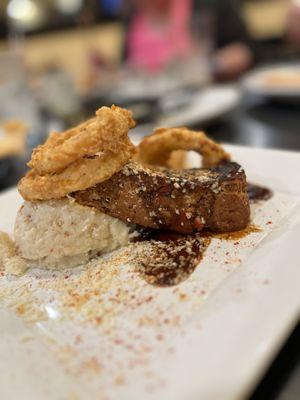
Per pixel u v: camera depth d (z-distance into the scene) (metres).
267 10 0.99
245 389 0.12
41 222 0.20
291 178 0.24
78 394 0.13
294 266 0.16
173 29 0.76
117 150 0.20
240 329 0.14
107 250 0.21
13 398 0.13
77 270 0.20
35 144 0.43
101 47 1.00
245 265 0.17
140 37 0.80
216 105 0.48
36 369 0.14
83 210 0.20
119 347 0.15
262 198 0.23
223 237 0.20
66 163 0.19
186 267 0.18
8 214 0.26
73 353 0.15
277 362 0.15
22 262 0.21
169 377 0.13
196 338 0.14
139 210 0.21
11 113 0.50
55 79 0.53
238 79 0.64
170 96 0.51
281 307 0.14
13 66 0.56
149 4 0.80
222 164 0.23
